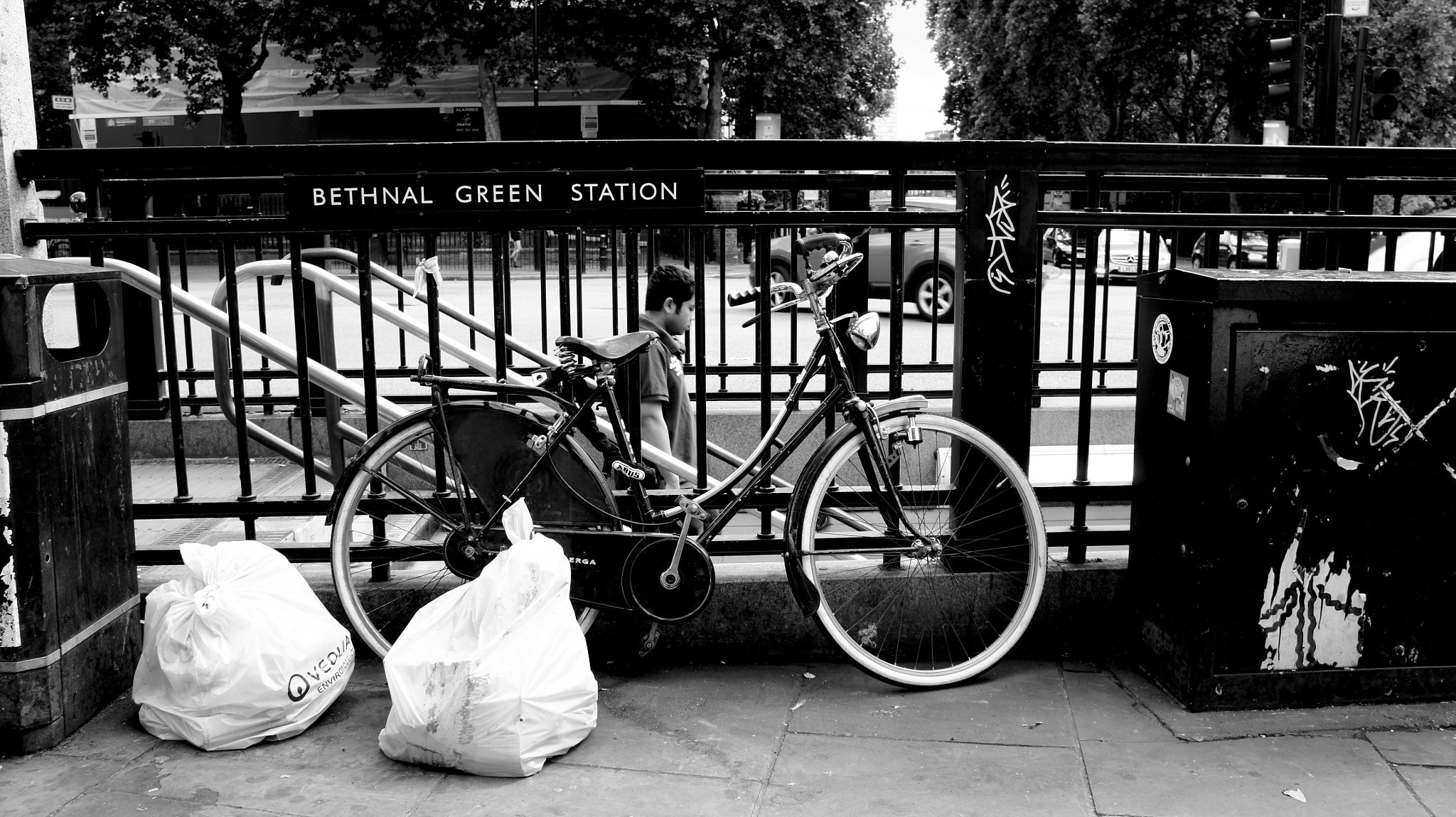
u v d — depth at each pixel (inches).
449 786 107.9
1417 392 118.0
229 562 118.0
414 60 1055.0
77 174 129.4
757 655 139.3
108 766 111.0
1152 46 999.0
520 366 259.1
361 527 175.2
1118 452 219.0
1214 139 1182.3
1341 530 119.8
